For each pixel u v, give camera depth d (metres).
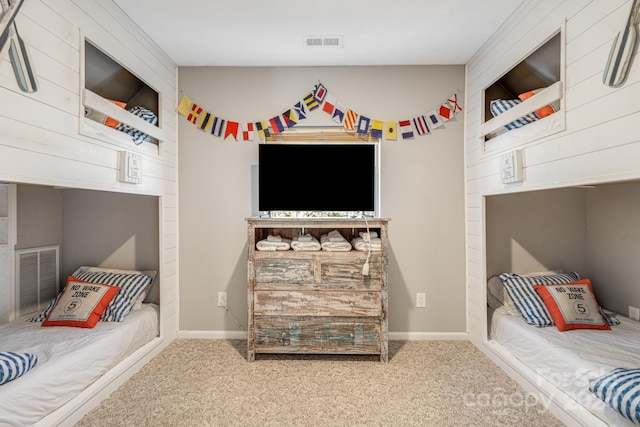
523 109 2.13
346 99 3.05
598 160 1.57
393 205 3.06
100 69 2.30
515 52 2.26
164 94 2.83
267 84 3.06
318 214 3.07
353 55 2.88
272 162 2.83
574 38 1.72
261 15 2.29
